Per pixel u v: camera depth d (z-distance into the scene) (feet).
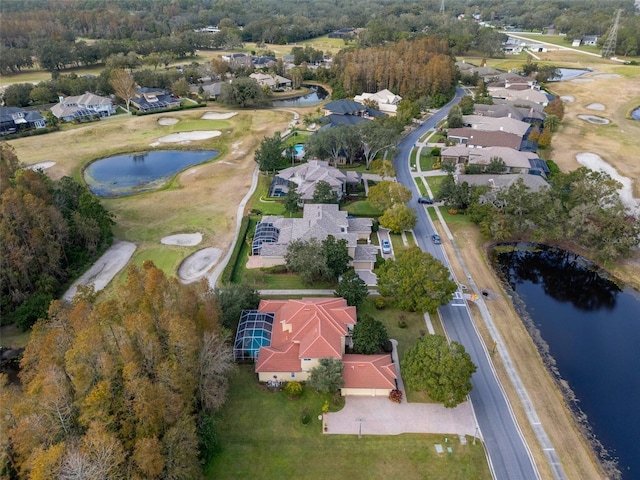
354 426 182.19
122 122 565.94
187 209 359.46
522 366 213.87
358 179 387.96
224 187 396.57
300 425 182.60
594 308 264.52
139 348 157.38
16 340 231.91
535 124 519.60
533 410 191.01
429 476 163.94
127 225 336.90
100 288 265.75
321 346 195.72
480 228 325.21
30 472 134.10
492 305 254.27
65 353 152.25
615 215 293.64
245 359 212.43
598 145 474.49
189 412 166.61
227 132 537.65
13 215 246.88
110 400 144.36
